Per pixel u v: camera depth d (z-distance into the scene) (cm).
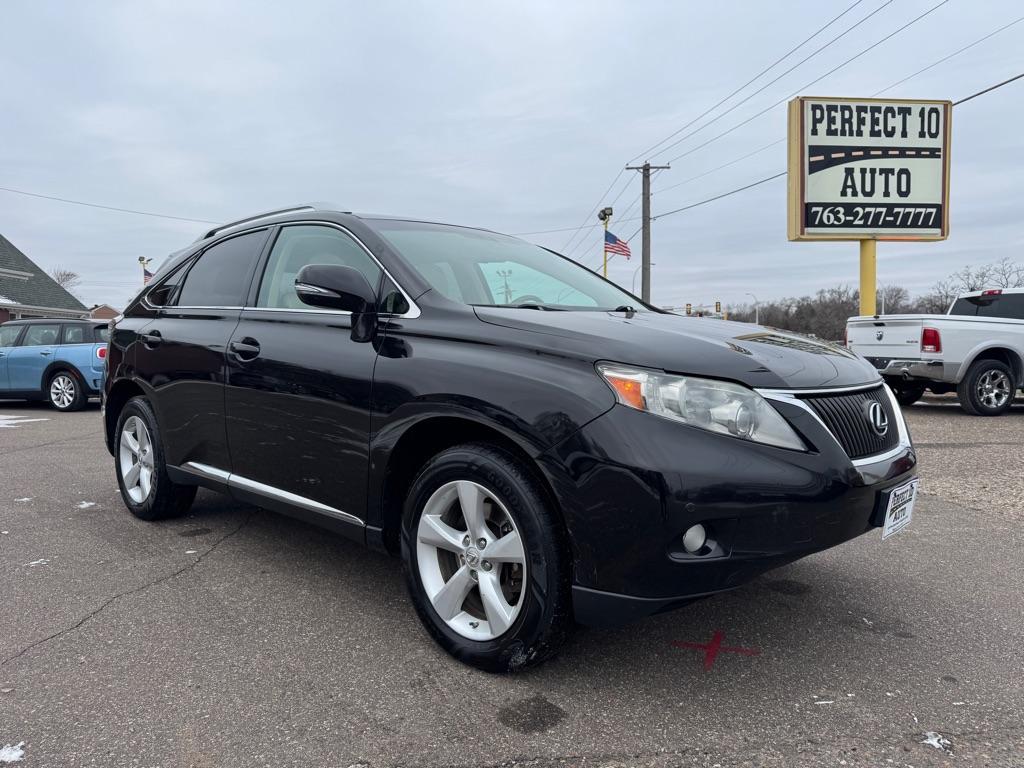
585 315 285
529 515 238
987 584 354
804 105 1558
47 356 1191
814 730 224
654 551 220
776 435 230
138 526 441
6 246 3184
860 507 244
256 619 304
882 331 1072
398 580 351
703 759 209
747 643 286
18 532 429
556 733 221
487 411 246
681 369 230
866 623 307
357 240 325
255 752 211
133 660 267
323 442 303
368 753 211
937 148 1579
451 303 283
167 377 398
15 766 203
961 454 710
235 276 383
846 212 1571
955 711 236
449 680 253
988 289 1085
